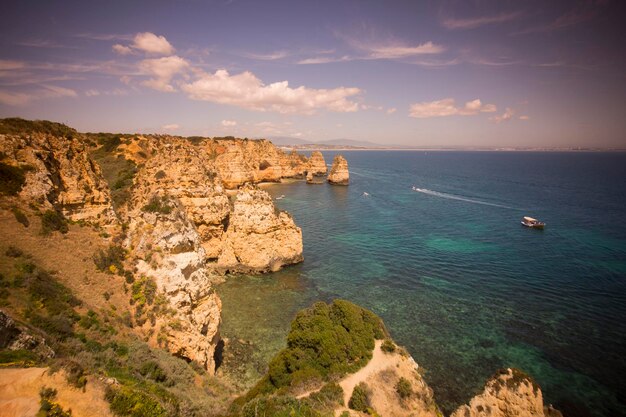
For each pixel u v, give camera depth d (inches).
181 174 1990.7
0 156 971.3
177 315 1002.1
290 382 870.4
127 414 549.3
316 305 1093.1
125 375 695.7
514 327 1478.8
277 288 1839.3
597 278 1990.7
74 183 1117.1
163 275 1039.0
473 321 1524.4
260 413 730.2
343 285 1888.5
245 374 1151.6
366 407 789.9
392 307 1647.4
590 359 1273.4
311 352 946.1
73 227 1030.4
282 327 1450.5
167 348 929.5
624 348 1338.6
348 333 987.9
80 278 907.4
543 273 2069.4
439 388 1127.0
